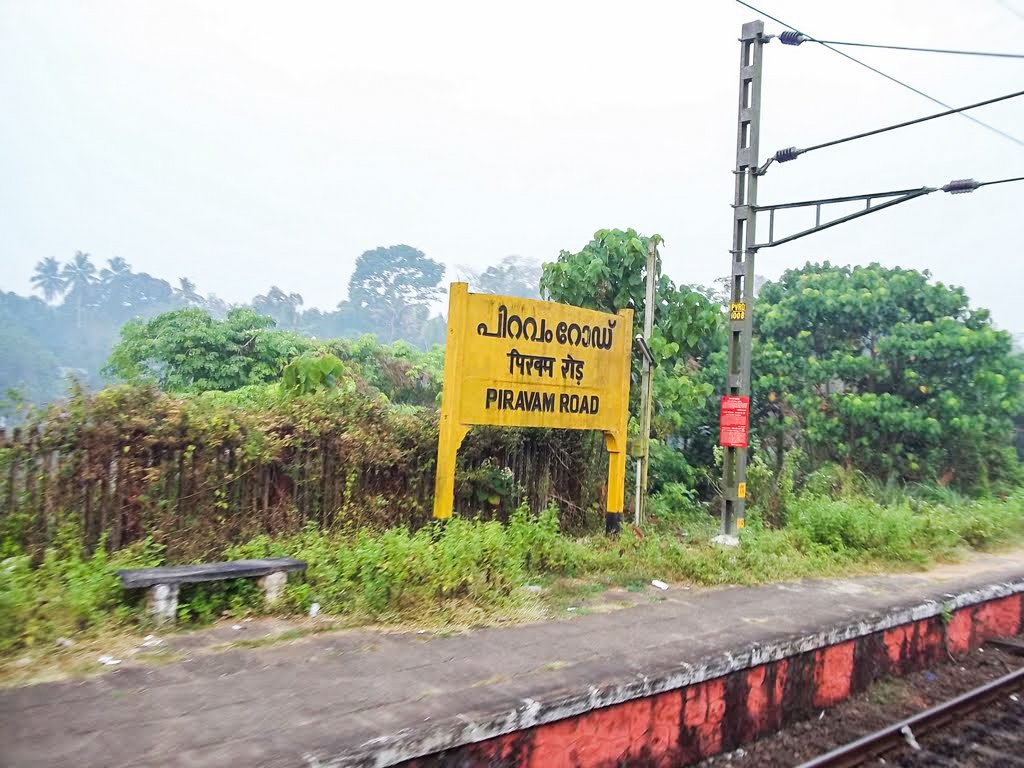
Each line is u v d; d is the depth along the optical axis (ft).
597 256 43.32
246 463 24.82
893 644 25.95
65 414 22.02
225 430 24.39
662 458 47.73
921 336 55.36
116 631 18.79
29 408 21.49
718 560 30.48
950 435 55.42
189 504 23.80
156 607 19.60
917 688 25.67
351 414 28.17
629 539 31.96
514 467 33.19
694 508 44.19
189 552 23.34
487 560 25.75
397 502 28.78
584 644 20.66
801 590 28.71
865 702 24.08
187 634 19.42
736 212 35.12
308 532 25.54
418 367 60.39
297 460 26.02
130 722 14.35
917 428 53.47
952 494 52.37
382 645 19.65
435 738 14.47
